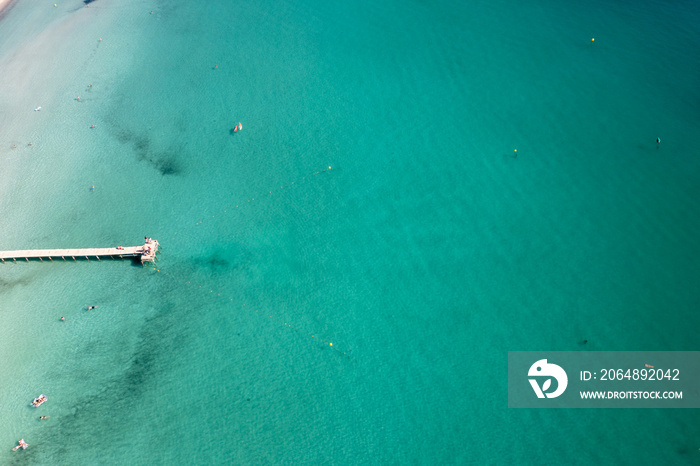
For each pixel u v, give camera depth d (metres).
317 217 82.75
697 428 56.88
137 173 90.50
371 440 60.06
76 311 74.00
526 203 81.25
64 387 66.50
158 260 78.94
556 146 87.62
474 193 83.62
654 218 76.44
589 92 94.50
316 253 78.44
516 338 67.12
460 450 58.38
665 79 94.31
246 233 81.38
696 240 73.19
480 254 76.38
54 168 91.88
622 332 65.75
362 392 64.19
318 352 68.19
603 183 81.62
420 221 81.06
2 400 65.44
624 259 72.75
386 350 67.75
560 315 68.50
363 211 83.12
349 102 99.31
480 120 93.50
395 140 92.31
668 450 55.66
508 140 89.81
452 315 70.38
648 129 87.19
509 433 59.09
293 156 91.31
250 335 70.38
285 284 75.25
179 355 68.94
